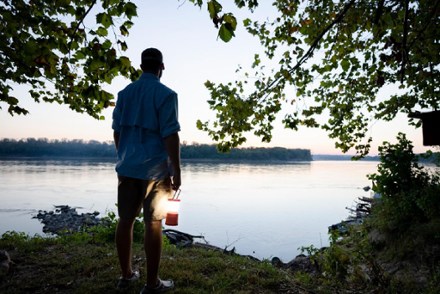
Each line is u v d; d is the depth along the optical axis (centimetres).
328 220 2806
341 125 688
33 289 305
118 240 276
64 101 468
